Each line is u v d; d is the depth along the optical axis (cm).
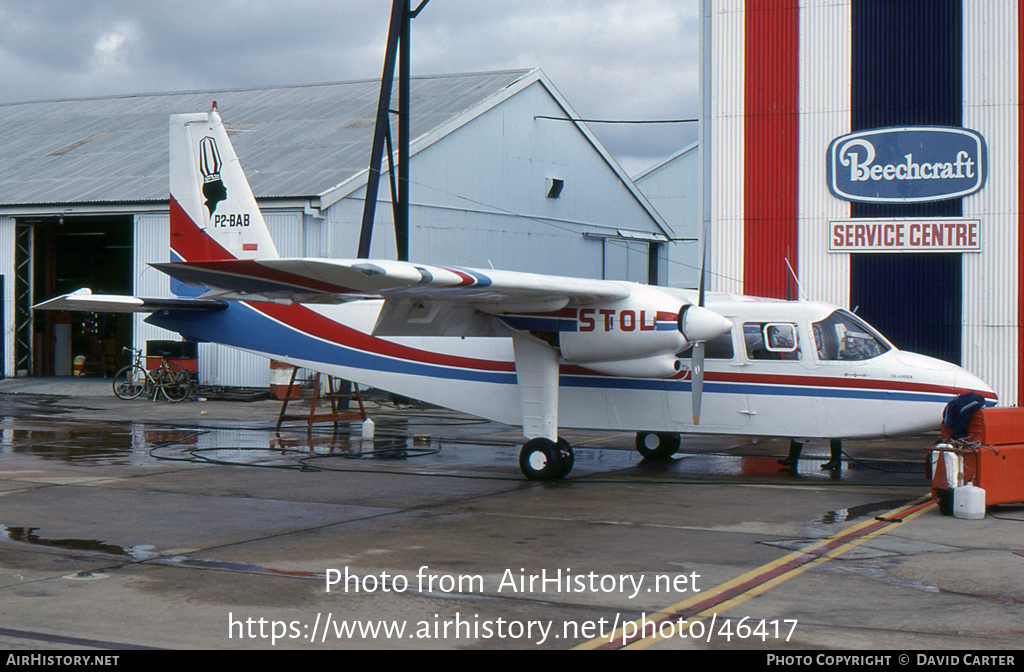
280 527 930
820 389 1241
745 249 2012
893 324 1936
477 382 1392
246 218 1505
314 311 1484
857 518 988
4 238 2866
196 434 1736
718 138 2028
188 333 1541
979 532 914
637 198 3653
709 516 999
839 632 605
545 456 1234
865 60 1934
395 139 2714
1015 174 1855
